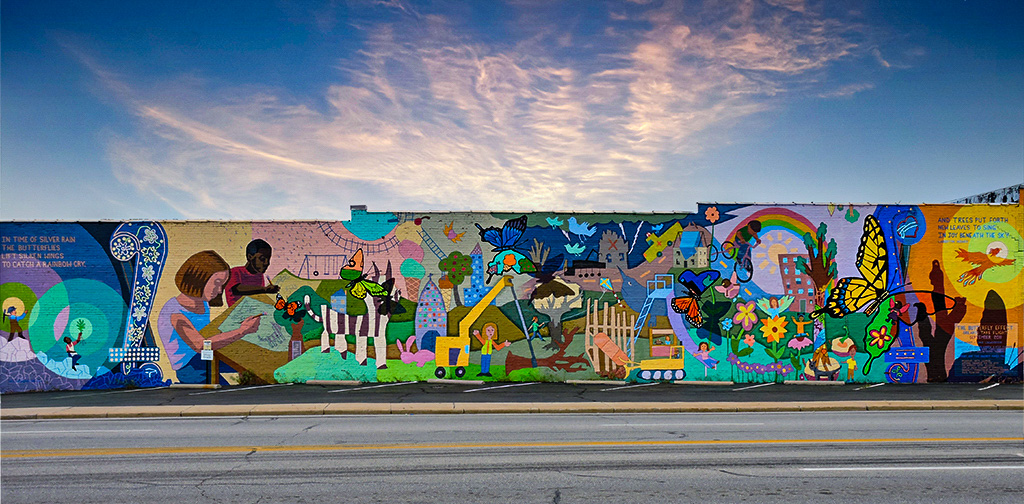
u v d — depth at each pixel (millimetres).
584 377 21719
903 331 21938
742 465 10523
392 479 9594
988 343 21922
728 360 21859
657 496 8797
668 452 11484
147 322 21141
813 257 22062
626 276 21953
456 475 9828
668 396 18859
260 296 21422
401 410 16422
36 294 20906
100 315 21031
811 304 22000
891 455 11305
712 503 8523
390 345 21531
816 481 9586
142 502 8508
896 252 22047
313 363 21391
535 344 21703
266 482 9438
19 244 20953
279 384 21141
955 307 22016
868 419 15500
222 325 21297
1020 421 15242
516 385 20875
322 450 11609
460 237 21828
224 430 13812
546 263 21891
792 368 21859
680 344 21875
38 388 20641
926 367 21891
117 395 19234
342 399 18156
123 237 21203
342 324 21484
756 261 22031
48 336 20812
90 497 8734
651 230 22047
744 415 16156
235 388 20422
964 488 9289
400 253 21719
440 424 14617
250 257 21469
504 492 8945
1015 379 21828
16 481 9508
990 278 22031
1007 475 10008
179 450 11633
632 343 21812
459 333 21641
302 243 21594
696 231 22062
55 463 10641
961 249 22047
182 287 21297
